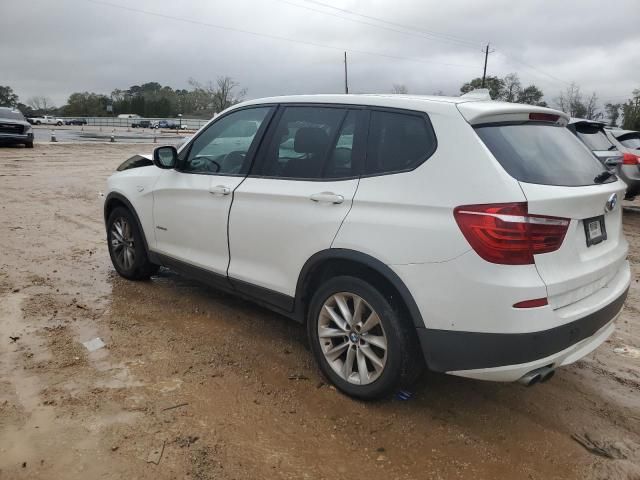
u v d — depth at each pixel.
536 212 2.74
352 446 3.02
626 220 10.37
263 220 3.79
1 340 4.10
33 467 2.73
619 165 10.19
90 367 3.75
